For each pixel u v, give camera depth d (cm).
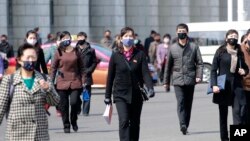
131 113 2331
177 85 2869
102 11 6494
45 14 6144
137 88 2312
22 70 1823
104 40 5228
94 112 3753
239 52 2550
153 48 5538
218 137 2780
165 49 5431
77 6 6309
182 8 6856
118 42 2342
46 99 1820
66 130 2972
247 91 2558
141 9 6731
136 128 2333
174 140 2711
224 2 7019
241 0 5506
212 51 5581
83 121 3378
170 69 2906
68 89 2947
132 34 2323
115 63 2316
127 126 2295
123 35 2322
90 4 6481
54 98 1816
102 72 4631
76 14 6306
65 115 2970
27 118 1798
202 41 5622
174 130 2994
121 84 2311
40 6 6144
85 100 3572
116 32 6494
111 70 2322
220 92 2558
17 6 6125
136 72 2312
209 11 6994
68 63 2939
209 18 6988
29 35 2755
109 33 5244
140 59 2322
